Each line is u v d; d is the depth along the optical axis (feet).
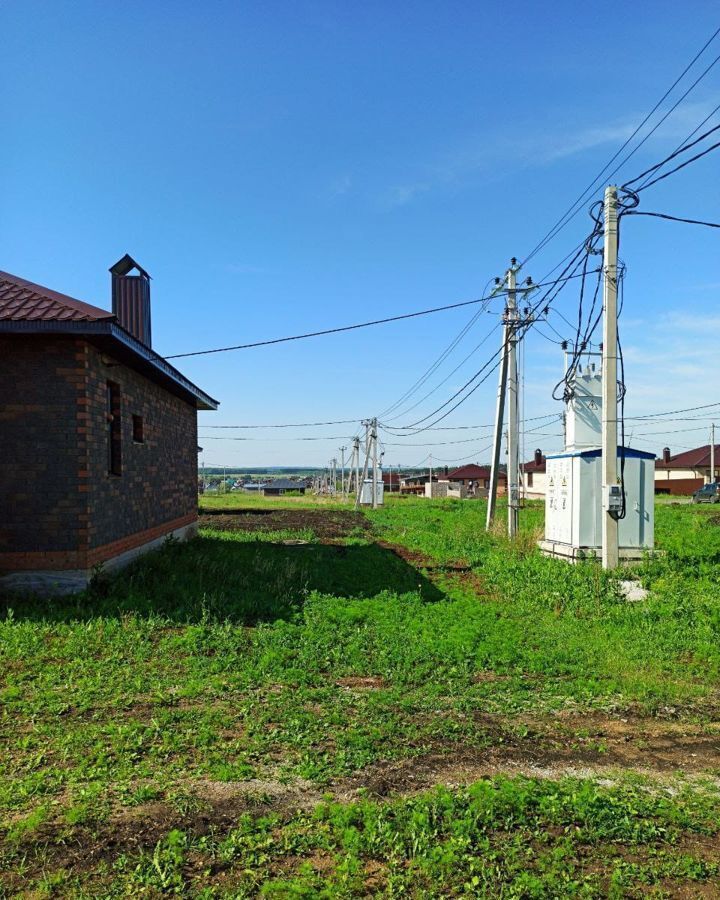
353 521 93.25
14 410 30.76
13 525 30.73
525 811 14.01
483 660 25.04
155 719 18.24
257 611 30.50
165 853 12.17
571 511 45.09
